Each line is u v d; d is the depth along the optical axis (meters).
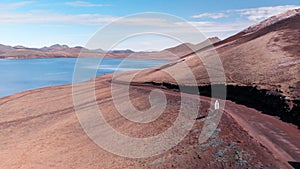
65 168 31.66
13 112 64.44
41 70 191.75
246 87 47.41
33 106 68.12
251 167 20.66
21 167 34.12
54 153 36.47
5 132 49.47
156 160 27.03
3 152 39.78
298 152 22.56
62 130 44.88
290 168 19.64
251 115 35.53
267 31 96.25
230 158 22.84
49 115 57.69
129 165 27.81
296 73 45.03
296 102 34.06
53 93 85.19
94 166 30.17
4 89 111.00
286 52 62.03
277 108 36.25
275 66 53.25
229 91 50.69
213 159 23.61
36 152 38.16
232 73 59.25
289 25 90.88
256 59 64.19
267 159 21.28
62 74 161.50
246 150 23.41
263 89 42.66
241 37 113.94
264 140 25.59
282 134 27.36
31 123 53.50
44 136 43.88
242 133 27.58
